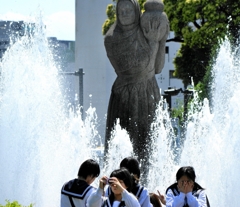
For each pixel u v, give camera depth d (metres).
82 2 52.47
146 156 16.30
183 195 9.37
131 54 15.99
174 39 41.22
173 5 39.34
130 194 8.82
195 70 40.62
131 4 16.00
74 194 9.34
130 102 16.23
